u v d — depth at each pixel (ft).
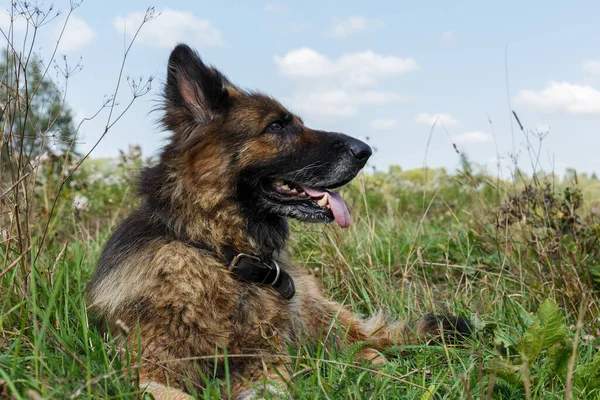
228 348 3.68
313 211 4.15
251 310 3.77
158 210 3.87
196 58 4.08
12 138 4.14
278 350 3.70
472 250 5.57
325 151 4.16
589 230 5.10
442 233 5.74
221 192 3.95
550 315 3.35
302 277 4.25
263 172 4.07
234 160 3.99
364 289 4.77
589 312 4.33
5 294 3.76
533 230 5.19
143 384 3.40
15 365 3.00
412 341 4.24
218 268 3.76
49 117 4.07
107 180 8.87
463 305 4.45
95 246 5.66
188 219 3.86
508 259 5.12
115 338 3.64
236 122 4.04
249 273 3.80
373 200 8.79
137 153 8.63
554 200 5.19
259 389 3.40
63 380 2.92
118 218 7.02
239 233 4.00
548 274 4.83
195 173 3.92
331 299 4.74
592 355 3.78
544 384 3.44
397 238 5.96
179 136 4.06
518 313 4.06
